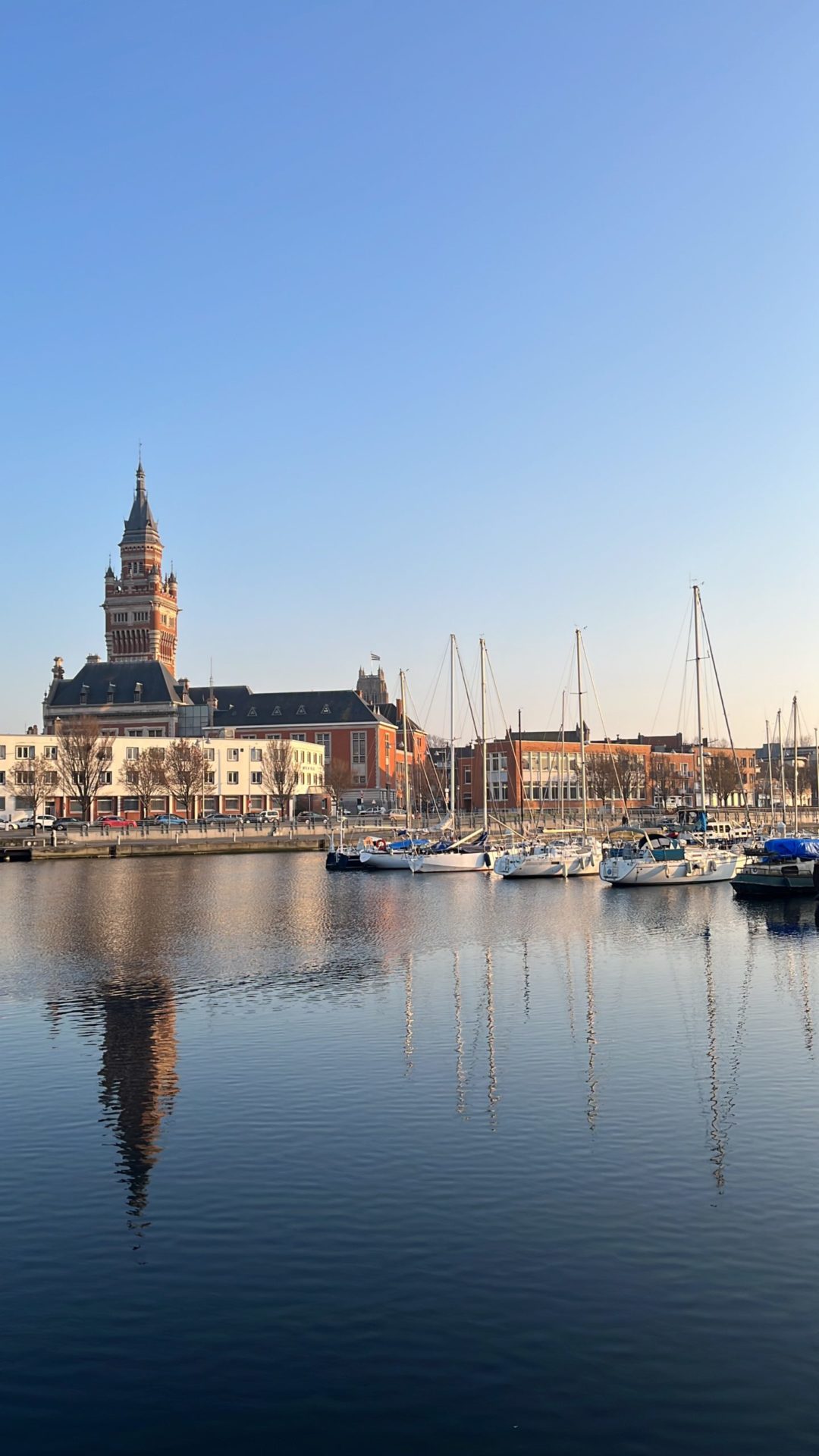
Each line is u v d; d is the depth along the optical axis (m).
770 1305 17.70
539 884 96.88
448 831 134.88
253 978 46.84
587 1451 14.31
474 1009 40.00
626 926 65.25
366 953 54.00
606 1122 26.48
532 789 196.75
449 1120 26.78
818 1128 25.95
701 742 108.56
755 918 69.25
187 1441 14.65
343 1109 27.77
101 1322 17.48
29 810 176.50
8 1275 19.03
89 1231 20.72
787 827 148.25
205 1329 17.23
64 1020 38.59
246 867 118.88
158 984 45.56
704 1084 29.67
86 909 75.00
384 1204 21.72
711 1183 22.64
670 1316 17.42
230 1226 20.83
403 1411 15.16
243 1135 25.84
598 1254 19.52
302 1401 15.42
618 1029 36.38
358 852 114.19
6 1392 15.74
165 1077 30.91
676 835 121.00
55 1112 27.73
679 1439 14.52
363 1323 17.30
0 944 57.97
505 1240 20.08
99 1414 15.20
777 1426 14.75
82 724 169.00
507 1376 15.90
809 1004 40.50
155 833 149.12
